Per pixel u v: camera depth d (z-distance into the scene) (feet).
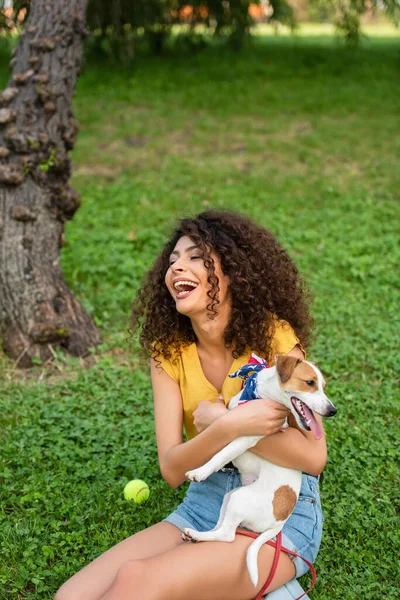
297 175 28.96
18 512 11.68
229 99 37.35
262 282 9.66
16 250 16.42
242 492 8.54
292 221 24.76
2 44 43.68
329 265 21.66
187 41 45.44
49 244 16.90
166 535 9.14
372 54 46.50
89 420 14.33
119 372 16.21
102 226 24.11
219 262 9.47
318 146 31.78
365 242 22.84
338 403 14.67
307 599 8.91
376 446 13.20
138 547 8.95
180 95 37.78
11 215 16.39
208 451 8.80
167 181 28.35
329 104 36.76
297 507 9.18
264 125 34.22
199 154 31.19
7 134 16.31
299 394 8.27
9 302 16.44
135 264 21.01
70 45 17.06
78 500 11.82
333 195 27.17
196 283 9.31
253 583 8.16
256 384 8.79
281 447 8.59
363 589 10.03
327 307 19.01
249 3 44.50
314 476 9.53
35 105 16.66
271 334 9.59
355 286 20.52
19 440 13.55
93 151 31.07
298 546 8.88
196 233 9.53
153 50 44.83
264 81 40.45
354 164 30.12
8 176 16.16
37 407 14.79
